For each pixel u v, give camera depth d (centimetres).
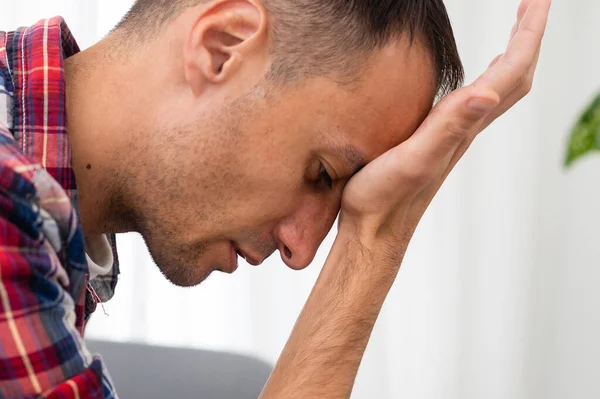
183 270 90
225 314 175
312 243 90
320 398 91
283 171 84
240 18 82
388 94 83
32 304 65
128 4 161
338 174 88
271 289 175
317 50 81
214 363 131
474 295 188
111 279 108
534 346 188
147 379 130
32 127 77
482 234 187
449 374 189
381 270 94
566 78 182
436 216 187
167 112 83
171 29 84
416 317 188
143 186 85
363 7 82
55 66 79
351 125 84
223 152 83
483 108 81
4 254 62
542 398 190
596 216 184
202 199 85
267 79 82
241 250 90
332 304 93
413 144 85
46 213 67
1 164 64
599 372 186
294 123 83
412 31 83
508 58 89
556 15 181
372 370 187
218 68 83
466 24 178
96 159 84
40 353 65
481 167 186
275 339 176
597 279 185
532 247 187
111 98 84
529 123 184
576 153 161
